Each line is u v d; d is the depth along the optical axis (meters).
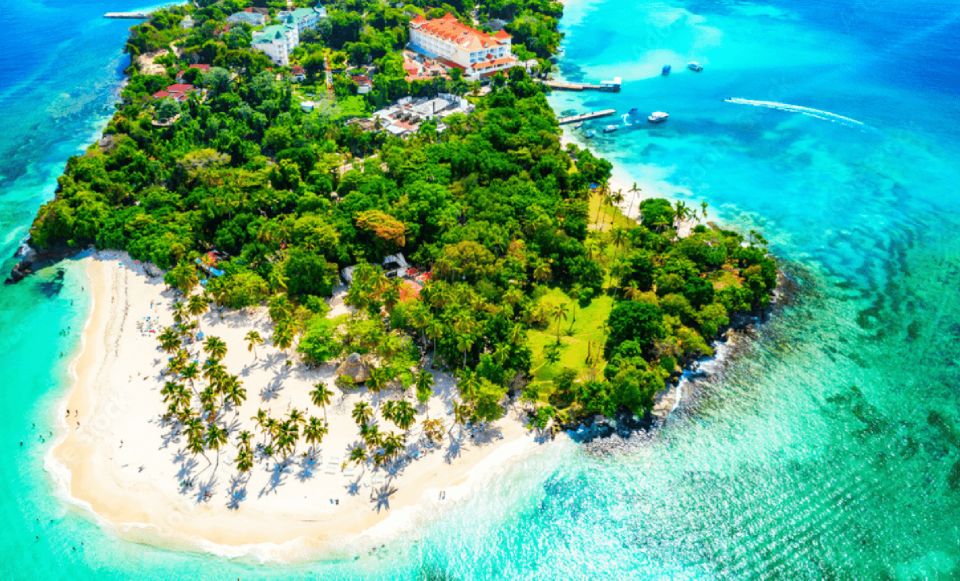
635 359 129.75
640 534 109.88
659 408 131.12
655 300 146.62
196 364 129.12
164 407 127.50
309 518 109.25
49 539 107.25
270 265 156.62
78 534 107.56
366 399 128.75
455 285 146.62
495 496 114.00
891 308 159.38
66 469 117.38
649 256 158.50
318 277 151.88
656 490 116.19
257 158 199.62
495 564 105.56
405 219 166.62
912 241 185.00
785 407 132.00
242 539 106.50
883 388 136.50
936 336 150.38
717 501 114.56
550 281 161.62
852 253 180.00
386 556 105.38
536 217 165.62
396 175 191.38
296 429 113.31
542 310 142.62
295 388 130.88
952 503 114.00
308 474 115.25
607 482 117.12
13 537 107.88
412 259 164.00
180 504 110.88
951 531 109.62
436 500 112.94
